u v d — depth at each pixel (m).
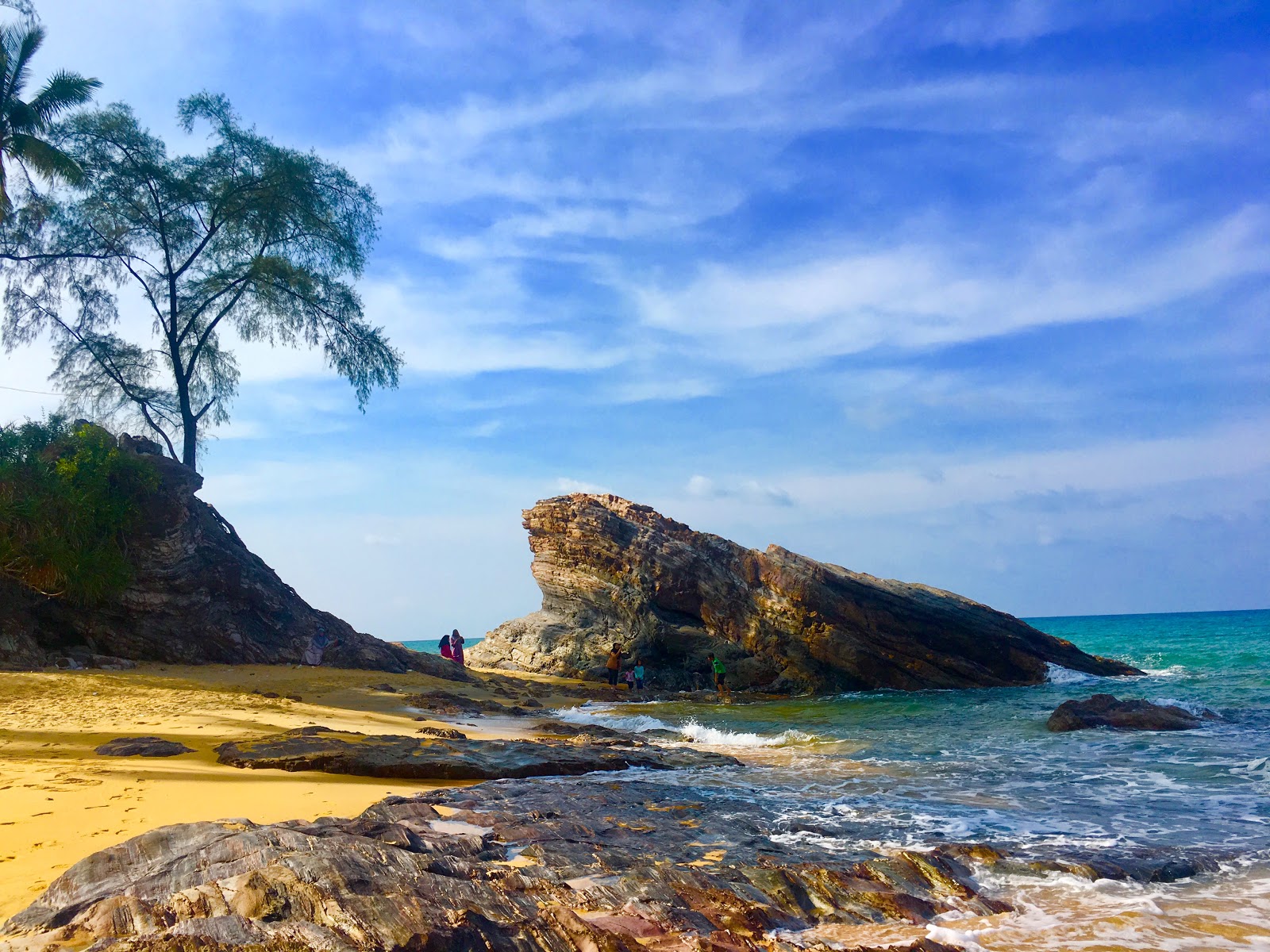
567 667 39.56
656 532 40.88
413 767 11.53
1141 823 9.95
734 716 25.33
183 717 15.07
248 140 33.81
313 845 5.73
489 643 44.06
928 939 5.96
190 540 26.83
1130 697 27.42
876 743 18.03
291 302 35.28
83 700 16.31
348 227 36.19
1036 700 28.55
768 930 6.04
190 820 7.73
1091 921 6.63
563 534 43.28
